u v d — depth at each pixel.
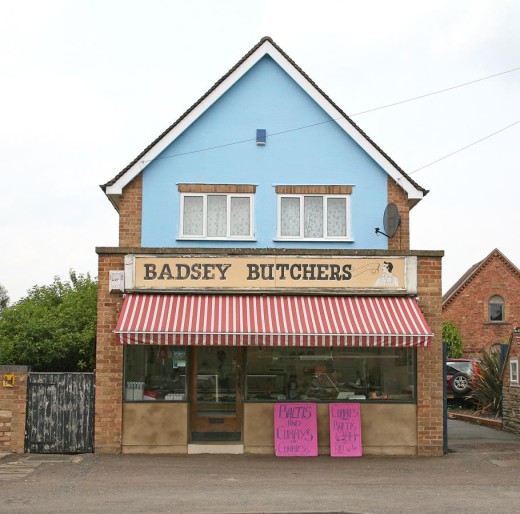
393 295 16.84
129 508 11.01
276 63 19.25
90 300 28.09
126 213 18.53
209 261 16.69
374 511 10.87
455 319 49.16
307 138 19.05
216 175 18.80
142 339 15.44
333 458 16.16
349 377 17.00
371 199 18.92
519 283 49.69
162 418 16.53
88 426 16.44
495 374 25.22
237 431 17.02
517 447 18.14
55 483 13.01
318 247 18.69
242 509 10.97
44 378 16.52
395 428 16.75
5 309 28.31
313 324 15.90
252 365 16.91
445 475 14.12
